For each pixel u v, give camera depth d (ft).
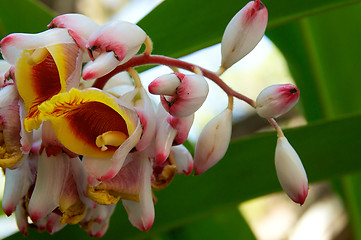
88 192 1.63
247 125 3.40
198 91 1.57
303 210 3.40
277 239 3.38
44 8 1.99
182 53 1.92
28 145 1.60
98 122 1.60
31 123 1.57
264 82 4.07
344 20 2.18
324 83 2.22
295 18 1.92
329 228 2.93
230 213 2.24
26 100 1.60
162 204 2.01
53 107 1.55
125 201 1.67
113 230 2.01
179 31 1.90
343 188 2.19
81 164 1.67
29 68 1.60
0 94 1.61
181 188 1.99
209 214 2.03
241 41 1.66
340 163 1.98
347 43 2.19
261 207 3.53
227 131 1.67
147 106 1.60
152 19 1.89
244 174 1.99
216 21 1.90
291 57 2.24
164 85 1.55
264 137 1.94
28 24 2.00
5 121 1.62
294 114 3.34
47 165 1.65
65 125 1.58
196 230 2.22
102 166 1.57
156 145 1.62
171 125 1.62
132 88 1.72
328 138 1.95
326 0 1.90
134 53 1.60
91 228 1.76
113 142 1.56
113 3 3.58
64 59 1.59
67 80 1.58
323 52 2.21
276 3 1.90
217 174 1.98
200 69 1.65
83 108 1.58
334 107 2.24
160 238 2.19
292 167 1.67
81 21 1.61
